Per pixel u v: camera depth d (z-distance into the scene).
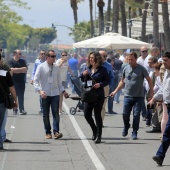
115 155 28.41
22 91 46.69
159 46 78.31
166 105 27.39
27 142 32.22
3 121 31.73
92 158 27.55
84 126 39.53
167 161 26.86
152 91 33.19
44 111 33.44
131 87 33.19
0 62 29.05
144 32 99.88
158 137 34.22
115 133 36.00
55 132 33.44
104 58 37.25
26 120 42.91
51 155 28.30
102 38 61.81
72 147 30.62
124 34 105.00
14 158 27.50
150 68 40.06
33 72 45.41
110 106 47.53
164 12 72.75
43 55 45.41
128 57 33.19
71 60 75.38
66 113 48.31
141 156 28.12
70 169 25.06
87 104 32.12
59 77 33.34
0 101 28.77
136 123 33.41
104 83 31.78
